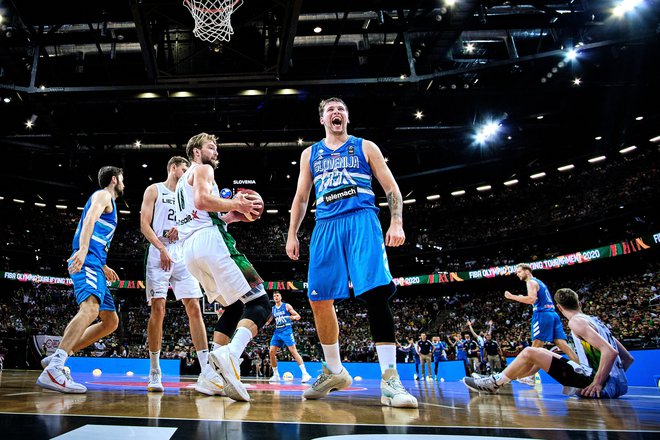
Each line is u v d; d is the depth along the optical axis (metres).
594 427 1.74
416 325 32.00
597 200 29.50
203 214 3.42
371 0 16.39
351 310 32.66
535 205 33.19
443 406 2.77
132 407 2.22
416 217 37.12
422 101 21.86
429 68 20.34
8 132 23.73
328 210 2.97
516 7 18.44
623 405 3.06
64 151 24.64
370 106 23.08
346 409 2.37
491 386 4.55
